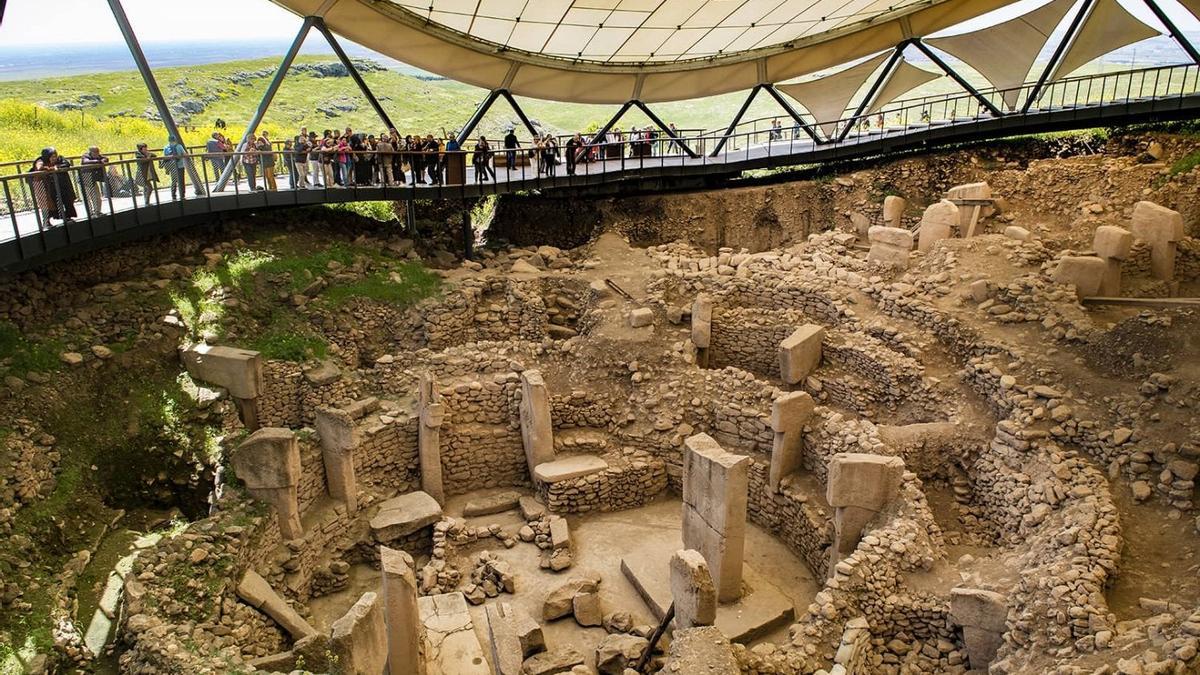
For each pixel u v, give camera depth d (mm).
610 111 55312
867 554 10625
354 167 19812
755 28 23672
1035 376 13547
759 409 14750
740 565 11758
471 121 24859
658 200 24500
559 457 15430
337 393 15367
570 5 20016
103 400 13523
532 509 14711
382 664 9312
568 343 17156
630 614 11852
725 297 18531
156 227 17047
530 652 11242
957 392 14289
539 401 14883
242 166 20297
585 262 20719
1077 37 24500
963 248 17547
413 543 14156
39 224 13422
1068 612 8734
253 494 12383
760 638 11398
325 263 18312
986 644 9523
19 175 13102
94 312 14641
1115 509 10461
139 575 10586
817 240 20953
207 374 14469
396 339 17922
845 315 16828
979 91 26594
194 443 13539
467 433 15383
